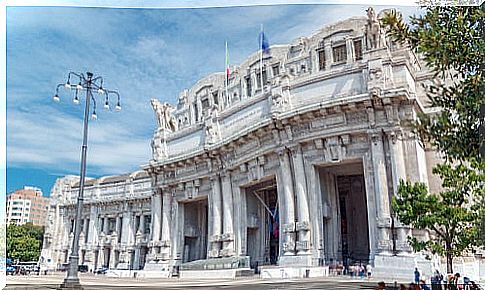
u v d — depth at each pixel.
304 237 39.16
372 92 36.25
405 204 23.97
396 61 37.47
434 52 7.57
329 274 36.38
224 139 49.69
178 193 58.69
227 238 48.94
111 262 75.31
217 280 36.16
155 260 57.72
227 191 50.69
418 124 8.11
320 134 39.53
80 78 19.81
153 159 60.69
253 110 47.22
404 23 8.60
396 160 35.62
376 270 33.31
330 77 40.44
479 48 7.20
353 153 38.38
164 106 63.03
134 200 74.69
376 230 35.59
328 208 42.00
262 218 51.06
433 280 24.17
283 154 41.88
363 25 48.06
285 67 53.88
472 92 7.26
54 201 81.12
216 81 65.75
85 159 21.11
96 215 79.06
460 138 7.43
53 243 77.75
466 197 21.89
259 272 44.59
